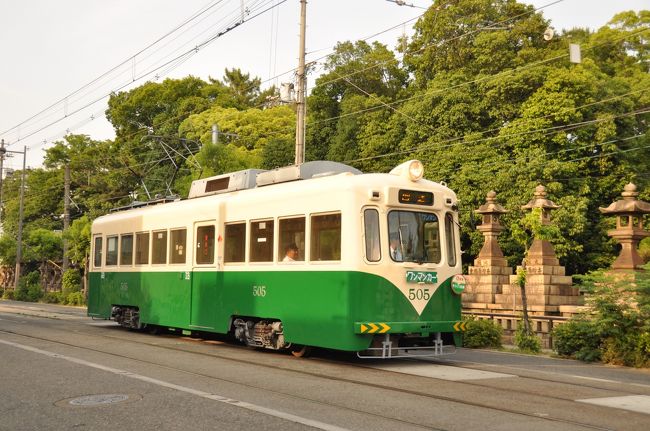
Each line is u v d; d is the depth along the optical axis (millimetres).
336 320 11461
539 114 30266
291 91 28594
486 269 22812
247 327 13750
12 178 75375
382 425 6934
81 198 60781
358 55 44812
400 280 11711
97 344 14922
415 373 10828
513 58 34875
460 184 31422
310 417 7281
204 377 10039
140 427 6883
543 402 8336
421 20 38469
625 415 7664
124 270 18922
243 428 6785
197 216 15586
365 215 11578
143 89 54656
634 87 34969
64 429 6844
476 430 6762
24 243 57062
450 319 12344
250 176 15016
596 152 32250
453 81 33781
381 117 37844
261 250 13414
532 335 15727
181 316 15898
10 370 10758
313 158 42719
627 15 42719
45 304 43438
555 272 20906
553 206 21578
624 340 13086
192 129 47688
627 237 18656
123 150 55500
